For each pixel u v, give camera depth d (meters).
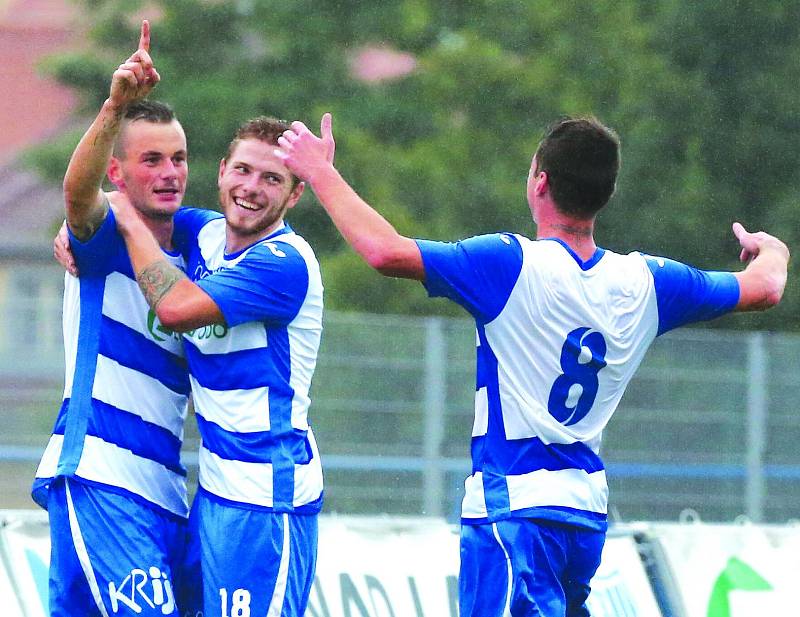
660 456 37.66
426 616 25.22
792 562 28.03
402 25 73.06
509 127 68.44
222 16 69.81
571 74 68.06
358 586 24.97
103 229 16.84
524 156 66.00
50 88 117.94
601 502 16.12
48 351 41.16
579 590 16.42
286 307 16.84
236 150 17.00
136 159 17.22
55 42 121.75
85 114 73.25
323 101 69.81
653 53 63.44
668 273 16.33
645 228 59.16
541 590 15.76
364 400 35.22
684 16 61.22
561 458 15.84
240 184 16.88
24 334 41.19
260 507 16.80
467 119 68.81
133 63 16.00
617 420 37.59
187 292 16.36
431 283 15.50
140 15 78.50
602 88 67.25
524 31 70.94
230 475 16.86
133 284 17.14
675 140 60.25
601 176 15.84
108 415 17.11
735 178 59.66
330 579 24.83
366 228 15.33
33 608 23.16
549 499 15.67
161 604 16.84
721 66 60.53
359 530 25.70
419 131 69.75
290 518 16.95
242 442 16.84
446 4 73.75
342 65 71.25
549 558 15.80
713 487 37.75
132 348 17.16
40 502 17.86
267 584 16.81
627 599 26.33
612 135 16.06
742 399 38.00
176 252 17.80
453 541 26.19
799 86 60.06
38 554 23.67
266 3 70.69
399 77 72.25
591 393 15.91
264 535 16.80
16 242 108.00
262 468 16.83
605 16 68.75
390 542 25.77
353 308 59.84
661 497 37.53
